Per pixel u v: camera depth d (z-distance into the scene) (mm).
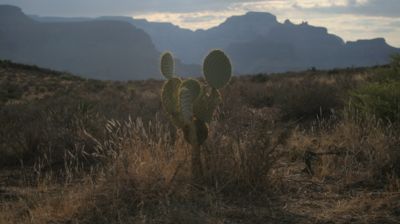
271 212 4668
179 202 4832
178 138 6066
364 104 8742
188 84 5398
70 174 6055
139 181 5055
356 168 6094
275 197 5113
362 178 5680
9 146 8359
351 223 4375
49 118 9281
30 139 8195
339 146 7176
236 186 5211
